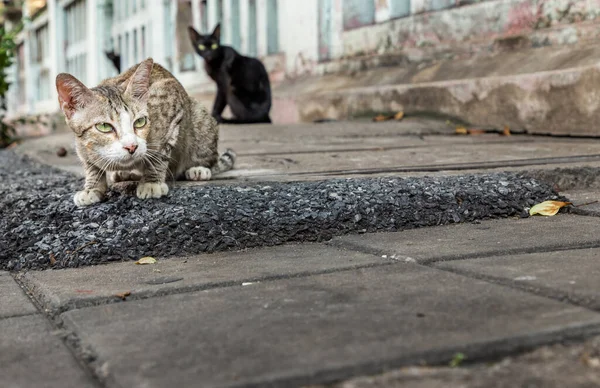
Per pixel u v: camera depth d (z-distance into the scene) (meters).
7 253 1.30
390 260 1.18
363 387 0.78
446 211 1.40
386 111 3.02
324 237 1.34
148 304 1.04
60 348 0.94
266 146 2.22
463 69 2.70
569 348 0.85
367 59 3.33
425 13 2.97
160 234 1.30
